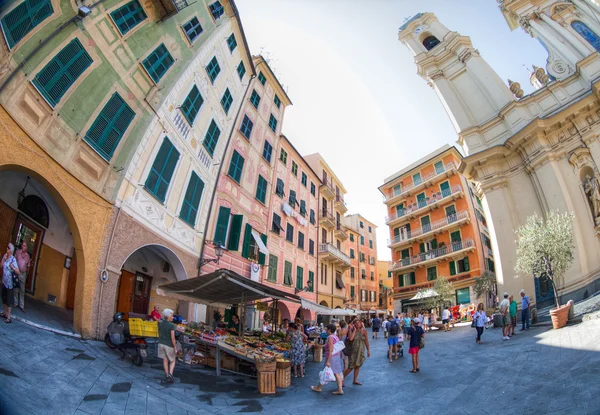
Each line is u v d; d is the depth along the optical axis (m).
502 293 20.83
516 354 9.88
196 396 6.90
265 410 6.56
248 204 20.34
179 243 13.60
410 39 33.91
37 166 7.73
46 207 10.42
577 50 23.27
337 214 39.53
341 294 35.34
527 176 22.02
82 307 8.70
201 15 16.11
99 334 9.16
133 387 6.31
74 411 4.67
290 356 10.63
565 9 25.77
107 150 10.01
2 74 6.86
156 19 12.64
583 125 19.69
